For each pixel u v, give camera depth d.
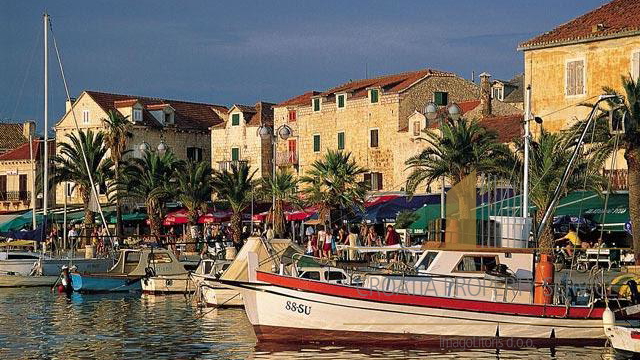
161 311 50.03
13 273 66.69
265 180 85.75
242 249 49.06
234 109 111.06
